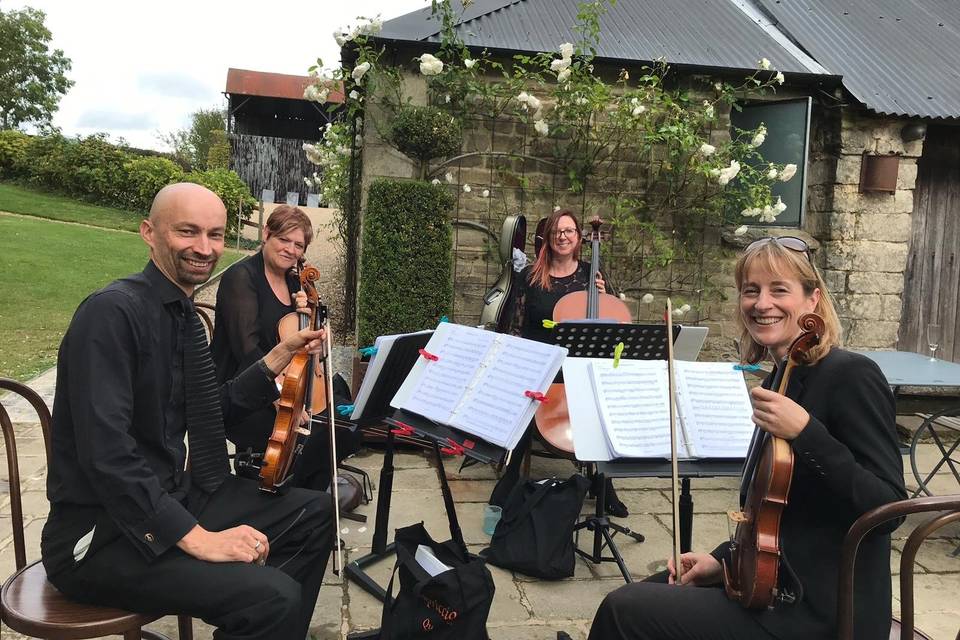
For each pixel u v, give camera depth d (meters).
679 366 2.32
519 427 2.14
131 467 1.64
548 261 3.96
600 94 5.01
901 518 1.50
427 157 4.89
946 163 5.89
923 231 5.91
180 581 1.66
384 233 4.70
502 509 3.05
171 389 1.89
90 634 1.63
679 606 1.63
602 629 1.71
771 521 1.49
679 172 5.36
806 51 5.85
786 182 5.49
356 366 4.44
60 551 1.71
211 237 1.86
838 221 5.52
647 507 3.62
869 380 1.54
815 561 1.55
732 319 5.67
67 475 1.72
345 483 3.27
